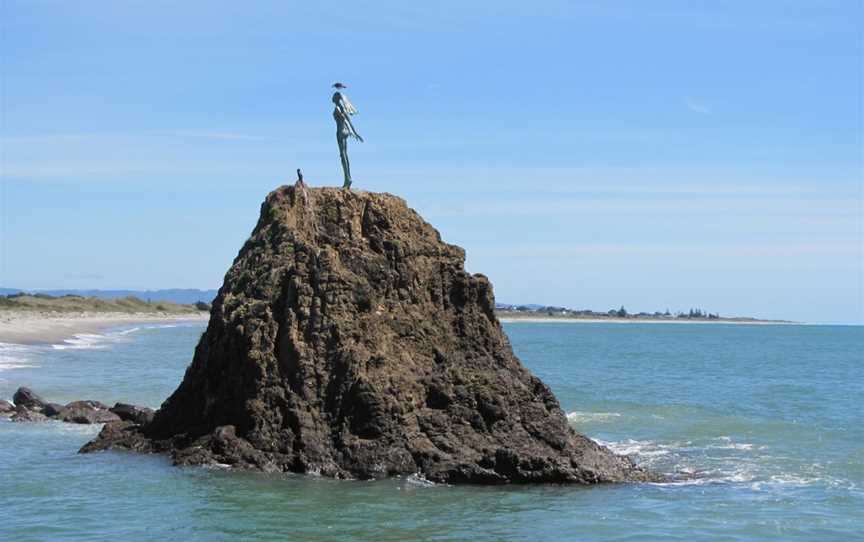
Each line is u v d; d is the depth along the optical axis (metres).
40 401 42.38
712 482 28.80
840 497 26.84
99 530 20.95
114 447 30.78
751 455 35.16
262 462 27.22
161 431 31.14
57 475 26.48
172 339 129.38
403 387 27.97
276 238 31.41
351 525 21.78
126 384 58.69
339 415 27.66
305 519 22.17
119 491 24.56
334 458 26.92
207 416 29.62
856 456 35.06
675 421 46.62
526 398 29.16
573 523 22.77
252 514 22.48
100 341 116.56
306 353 28.33
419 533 21.33
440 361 29.55
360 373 27.83
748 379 83.88
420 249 31.61
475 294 31.53
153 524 21.48
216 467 27.31
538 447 27.77
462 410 28.25
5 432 35.53
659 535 22.09
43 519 21.80
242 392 28.69
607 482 27.38
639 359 117.50
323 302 29.14
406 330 29.70
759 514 24.50
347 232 31.34
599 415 48.81
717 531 22.67
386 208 32.03
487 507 23.88
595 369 95.00
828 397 65.25
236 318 29.50
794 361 119.62
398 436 27.16
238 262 32.03
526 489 26.02
